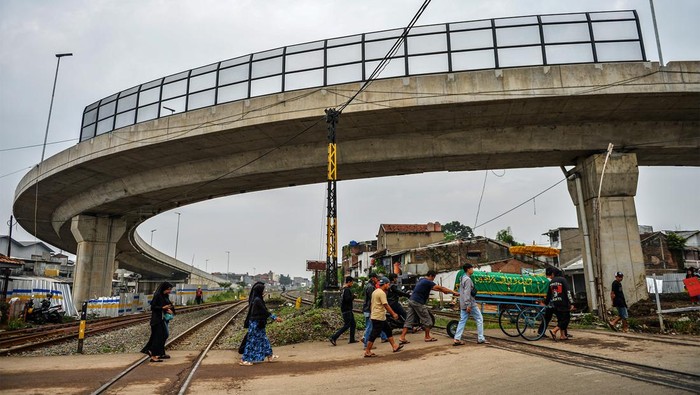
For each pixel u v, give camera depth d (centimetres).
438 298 4125
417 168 2453
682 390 543
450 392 594
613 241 2080
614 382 593
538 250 2973
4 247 7475
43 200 3428
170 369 860
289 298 6150
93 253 3350
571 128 2158
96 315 3003
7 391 646
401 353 968
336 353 1045
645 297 2011
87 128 2694
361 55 2108
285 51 2202
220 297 8238
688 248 3856
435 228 6144
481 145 2214
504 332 1144
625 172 2116
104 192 3009
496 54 1994
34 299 2673
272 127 2167
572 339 1061
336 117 1853
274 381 720
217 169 2550
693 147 2145
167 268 8200
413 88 1977
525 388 587
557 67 1906
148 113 2434
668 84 1861
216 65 2322
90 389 658
